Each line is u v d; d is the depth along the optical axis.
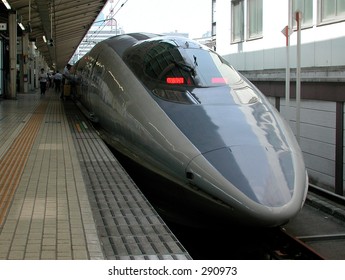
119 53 8.73
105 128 8.69
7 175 6.19
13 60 22.08
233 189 5.07
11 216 4.52
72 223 4.34
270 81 12.99
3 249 3.71
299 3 12.02
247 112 6.31
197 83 6.80
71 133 10.01
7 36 23.11
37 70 43.69
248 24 15.60
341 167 9.55
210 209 5.41
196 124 5.92
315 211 8.15
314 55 11.33
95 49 10.91
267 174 5.22
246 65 15.62
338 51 10.36
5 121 12.45
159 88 6.82
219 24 18.39
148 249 3.94
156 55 7.54
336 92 9.59
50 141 8.92
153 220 4.65
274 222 4.93
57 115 14.29
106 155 7.57
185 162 5.57
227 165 5.27
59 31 38.88
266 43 13.97
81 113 14.34
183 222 6.18
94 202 5.18
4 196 5.20
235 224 5.27
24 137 9.46
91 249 3.73
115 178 6.18
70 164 6.89
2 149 8.07
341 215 7.56
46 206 4.85
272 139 5.86
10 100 21.55
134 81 7.37
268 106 6.89
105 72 8.78
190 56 7.37
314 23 11.34
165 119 6.21
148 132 6.37
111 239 4.15
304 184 5.48
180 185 5.71
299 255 6.21
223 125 5.86
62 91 22.45
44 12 21.94
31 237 3.97
